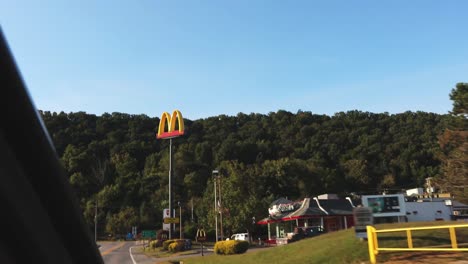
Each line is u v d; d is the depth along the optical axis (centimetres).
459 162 2708
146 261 3603
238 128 13300
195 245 5834
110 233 8544
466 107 2645
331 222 6262
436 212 5559
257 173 9669
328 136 11888
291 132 12538
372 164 10981
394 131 11694
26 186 189
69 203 202
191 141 11981
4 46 169
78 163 8381
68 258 214
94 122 10894
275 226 6825
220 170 9312
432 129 11269
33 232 194
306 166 10219
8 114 178
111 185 9194
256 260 2083
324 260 1661
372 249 1498
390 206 2081
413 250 1402
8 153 182
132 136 11381
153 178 10056
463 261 1345
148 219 9019
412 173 10375
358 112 13225
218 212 6141
